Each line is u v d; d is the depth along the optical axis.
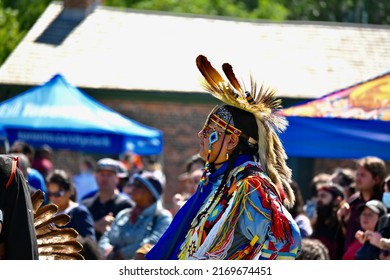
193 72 41.16
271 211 7.60
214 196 7.88
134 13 46.03
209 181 8.09
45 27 44.09
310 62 42.62
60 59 41.84
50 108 25.31
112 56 42.28
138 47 43.19
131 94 40.12
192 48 43.44
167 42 43.88
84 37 43.59
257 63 42.22
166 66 41.66
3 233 7.44
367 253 12.39
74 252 8.36
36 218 8.36
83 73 40.84
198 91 39.78
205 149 8.12
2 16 52.12
